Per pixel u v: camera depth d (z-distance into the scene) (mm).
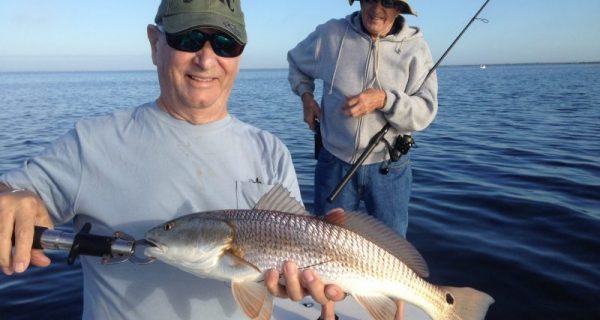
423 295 835
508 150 3998
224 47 715
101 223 719
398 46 1447
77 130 747
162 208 728
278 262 717
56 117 7277
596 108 7496
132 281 710
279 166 835
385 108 1354
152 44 789
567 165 3340
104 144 740
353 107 1315
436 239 2037
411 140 1435
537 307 1491
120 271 711
